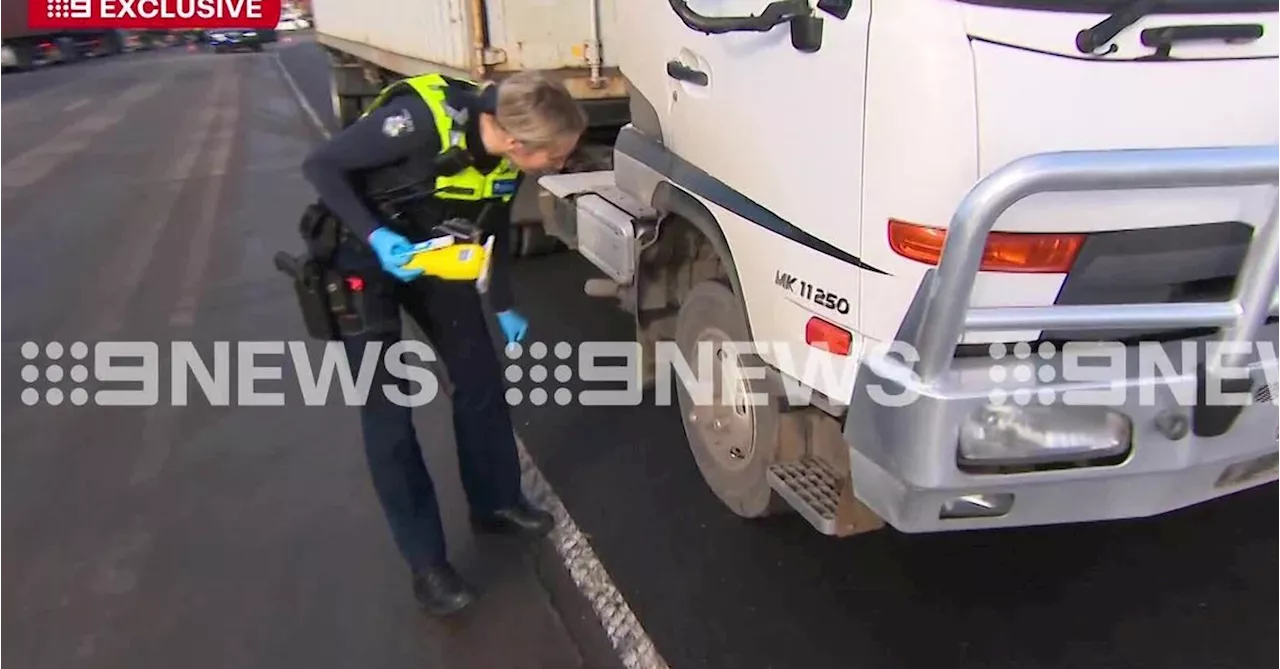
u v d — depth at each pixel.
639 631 3.14
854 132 2.47
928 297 2.27
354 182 2.82
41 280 7.07
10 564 3.67
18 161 12.35
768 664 2.96
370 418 3.12
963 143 2.26
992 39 2.23
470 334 3.34
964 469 2.33
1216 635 2.98
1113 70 2.28
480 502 3.63
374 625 3.25
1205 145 2.38
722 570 3.42
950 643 3.01
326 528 3.82
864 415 2.47
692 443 3.76
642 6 3.58
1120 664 2.88
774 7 2.67
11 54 29.70
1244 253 2.49
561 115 2.71
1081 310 2.29
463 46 5.52
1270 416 2.50
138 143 13.58
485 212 3.02
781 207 2.83
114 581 3.54
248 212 8.90
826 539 3.56
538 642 3.13
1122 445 2.41
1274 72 2.39
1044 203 2.30
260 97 18.91
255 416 4.82
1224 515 3.59
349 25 9.63
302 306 3.04
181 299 6.51
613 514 3.80
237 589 3.47
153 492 4.14
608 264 4.08
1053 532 3.54
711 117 3.18
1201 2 2.29
